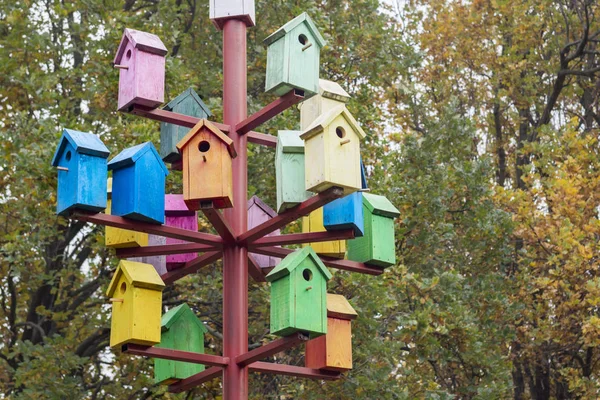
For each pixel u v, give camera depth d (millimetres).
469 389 12164
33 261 12500
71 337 11703
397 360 11859
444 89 17328
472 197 13570
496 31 17562
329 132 5777
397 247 13141
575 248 13195
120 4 12914
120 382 12125
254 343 11570
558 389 15398
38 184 10773
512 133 18312
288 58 6164
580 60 17578
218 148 5703
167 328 6547
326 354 6203
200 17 14305
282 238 6078
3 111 12617
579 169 14320
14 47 12805
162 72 6250
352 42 13695
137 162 5828
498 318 13266
